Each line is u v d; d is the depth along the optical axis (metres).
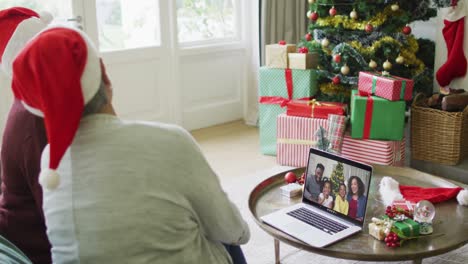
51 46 1.00
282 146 3.49
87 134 1.10
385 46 3.35
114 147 1.09
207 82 4.57
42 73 0.99
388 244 1.64
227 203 1.23
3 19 1.53
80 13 3.69
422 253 1.60
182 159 1.13
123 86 4.04
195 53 4.39
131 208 1.08
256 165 3.55
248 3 4.57
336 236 1.70
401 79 3.07
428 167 3.21
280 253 2.34
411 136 3.26
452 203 2.01
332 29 3.53
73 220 1.09
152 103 4.27
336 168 1.85
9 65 1.53
